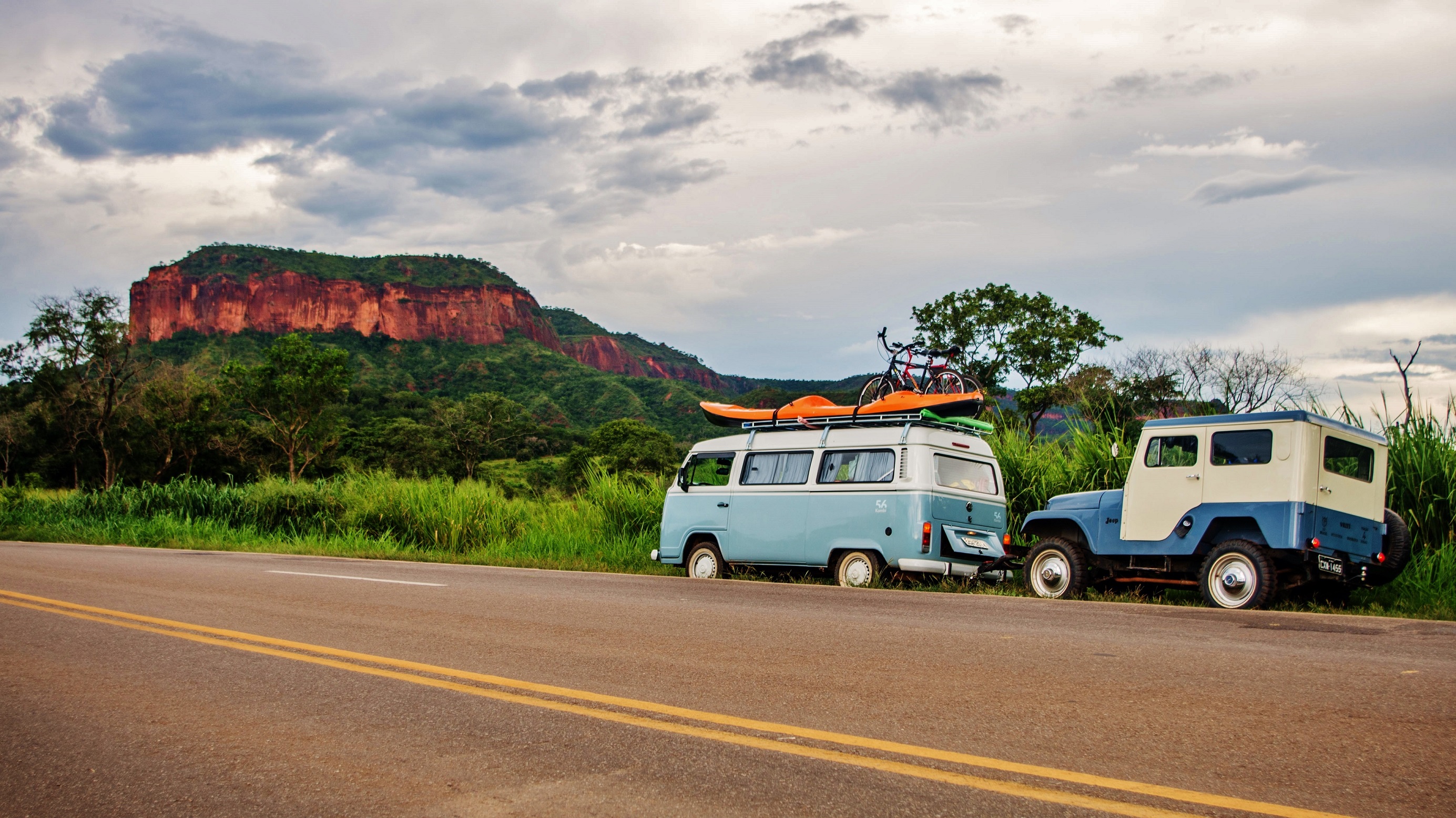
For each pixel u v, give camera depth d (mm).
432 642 6941
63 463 78000
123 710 5016
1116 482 13594
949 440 12094
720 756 4105
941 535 11578
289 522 23375
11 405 78750
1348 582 9234
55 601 9203
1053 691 5098
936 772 3834
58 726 4715
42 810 3609
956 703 4906
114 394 74312
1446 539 10758
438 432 111562
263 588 10547
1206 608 8820
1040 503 13953
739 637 7023
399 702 5133
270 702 5156
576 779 3840
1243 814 3340
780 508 12664
